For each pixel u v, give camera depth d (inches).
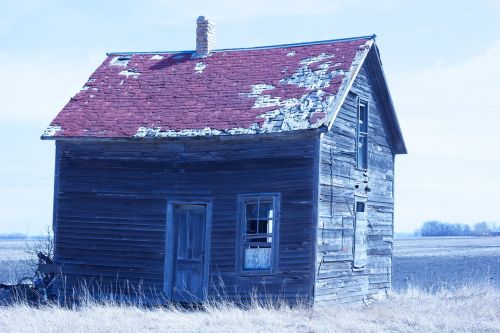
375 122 922.1
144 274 821.2
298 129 739.4
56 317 658.2
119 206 840.3
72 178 861.8
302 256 749.9
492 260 2123.5
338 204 801.6
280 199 766.5
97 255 842.8
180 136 795.4
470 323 665.6
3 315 685.9
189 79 915.4
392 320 679.1
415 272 1614.2
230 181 794.2
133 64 981.8
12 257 2249.0
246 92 847.7
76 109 896.3
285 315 685.9
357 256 847.7
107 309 719.7
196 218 821.2
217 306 772.6
